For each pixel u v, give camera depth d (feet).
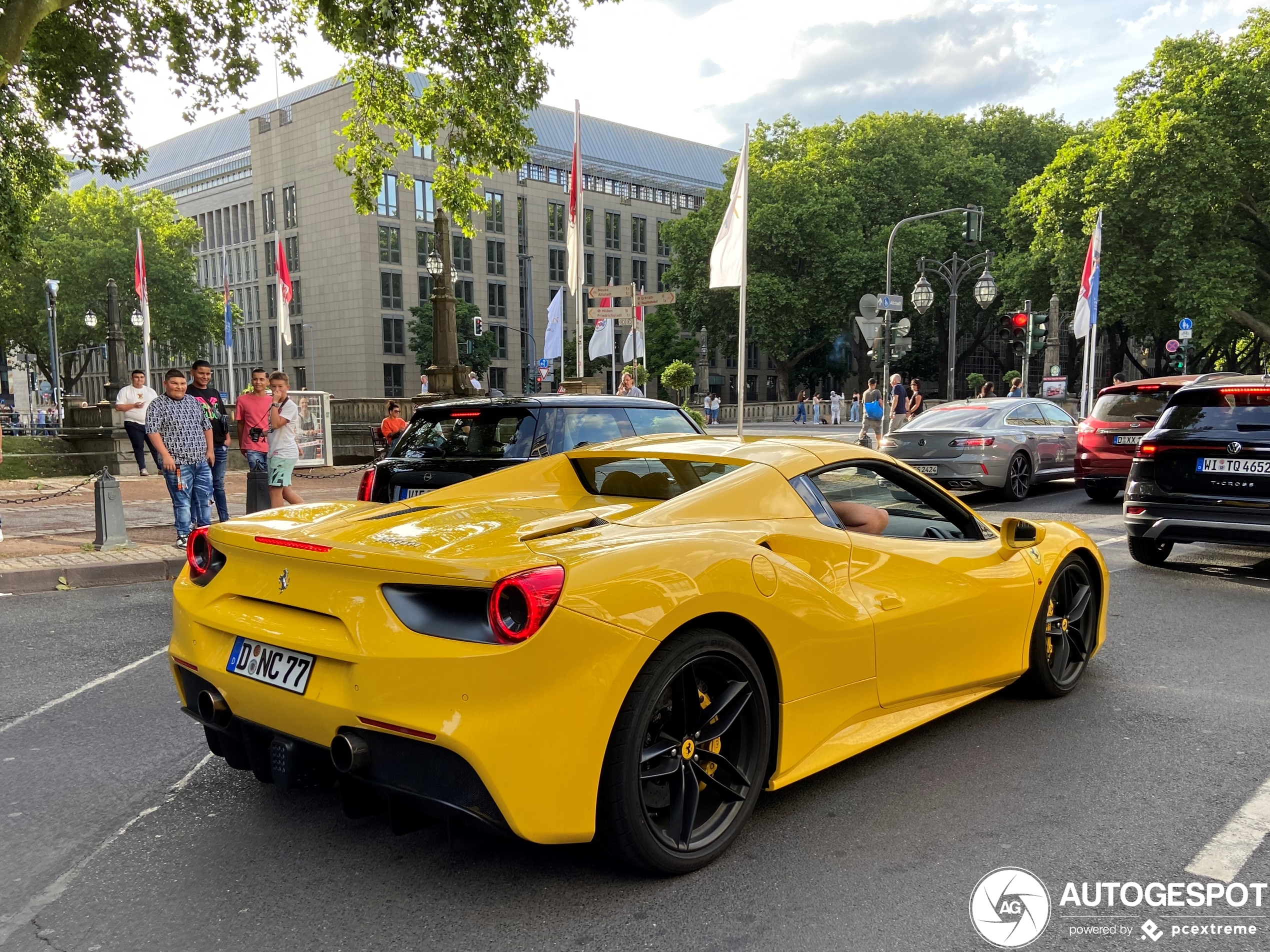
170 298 191.62
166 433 28.17
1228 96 104.32
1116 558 26.76
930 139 174.19
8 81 40.47
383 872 8.67
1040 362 227.81
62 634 18.81
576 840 7.55
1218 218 107.86
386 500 19.98
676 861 8.32
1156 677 15.02
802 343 188.34
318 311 231.09
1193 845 9.16
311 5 47.62
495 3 43.32
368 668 7.54
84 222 184.65
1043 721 12.88
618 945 7.36
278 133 237.04
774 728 9.41
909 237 160.35
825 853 8.96
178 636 9.59
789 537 9.73
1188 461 23.02
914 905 7.98
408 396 229.04
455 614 7.48
